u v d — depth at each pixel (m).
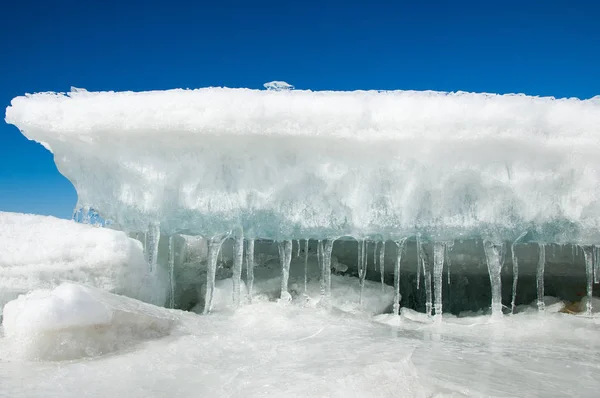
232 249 4.59
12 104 3.72
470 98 3.47
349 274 4.69
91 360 2.54
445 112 3.40
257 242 4.66
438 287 3.66
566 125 3.41
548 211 3.55
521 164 3.51
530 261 4.34
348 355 2.63
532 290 4.64
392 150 3.49
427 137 3.40
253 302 3.87
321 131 3.41
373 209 3.61
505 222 3.57
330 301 3.87
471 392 2.13
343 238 4.17
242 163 3.63
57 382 2.25
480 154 3.48
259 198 3.65
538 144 3.43
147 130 3.53
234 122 3.42
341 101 3.46
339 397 1.99
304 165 3.58
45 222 3.91
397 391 2.06
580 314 3.85
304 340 2.96
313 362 2.51
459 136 3.39
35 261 3.33
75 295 2.67
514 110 3.40
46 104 3.64
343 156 3.54
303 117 3.43
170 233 3.88
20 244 3.47
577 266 4.29
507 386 2.25
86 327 2.64
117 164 3.75
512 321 3.57
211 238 3.79
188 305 4.25
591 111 3.43
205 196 3.68
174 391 2.16
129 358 2.55
